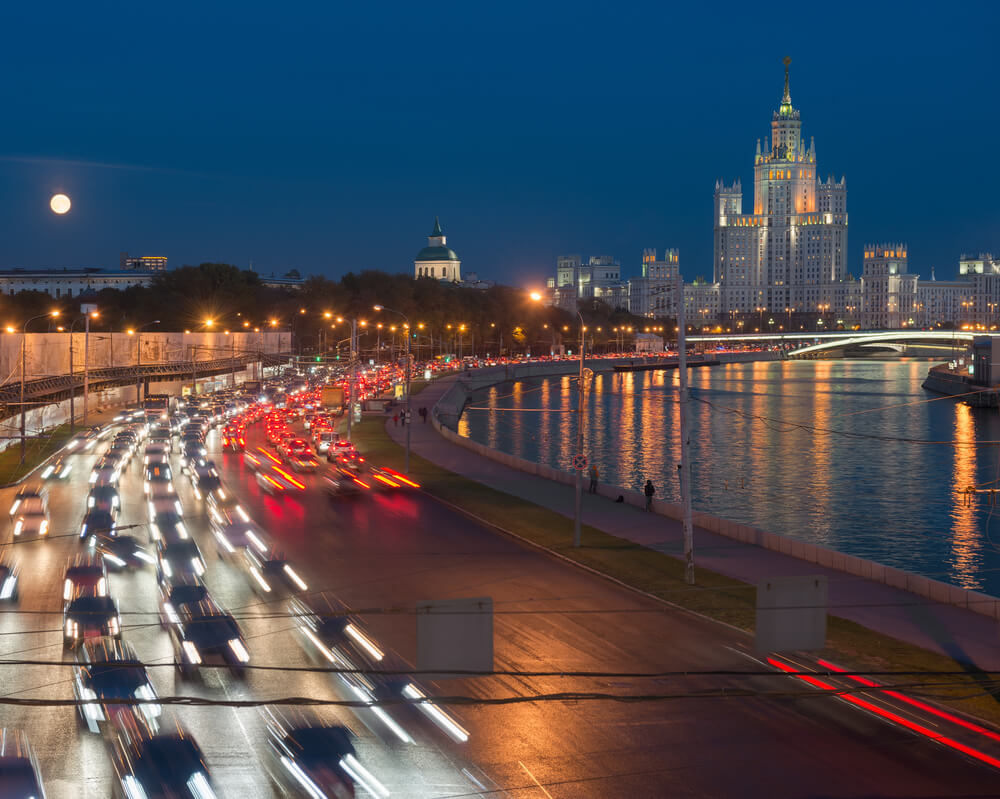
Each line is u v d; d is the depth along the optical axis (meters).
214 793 23.77
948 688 31.86
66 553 51.28
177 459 92.88
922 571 67.50
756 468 113.62
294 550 52.88
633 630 38.34
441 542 55.62
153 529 54.66
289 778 24.56
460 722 29.16
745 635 37.62
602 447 130.88
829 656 34.97
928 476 107.81
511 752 27.19
